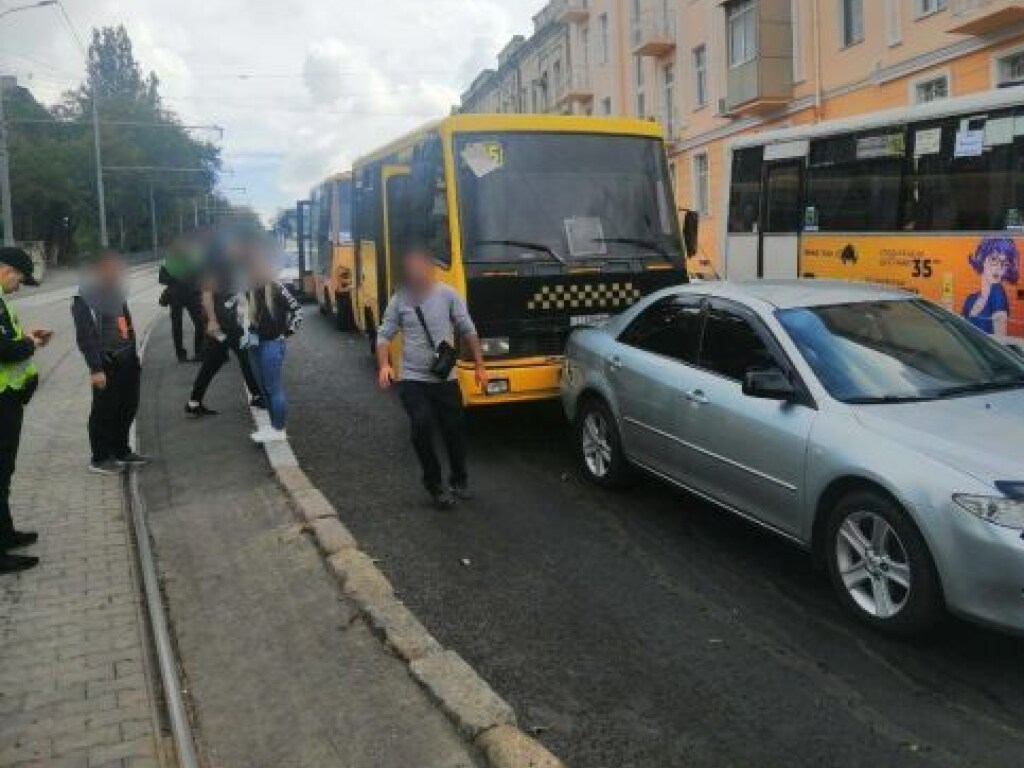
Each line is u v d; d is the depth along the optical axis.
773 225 12.89
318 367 14.02
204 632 4.96
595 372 7.27
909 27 20.83
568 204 8.65
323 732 3.94
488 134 8.57
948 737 3.83
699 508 6.81
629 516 6.68
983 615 4.22
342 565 5.57
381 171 11.27
